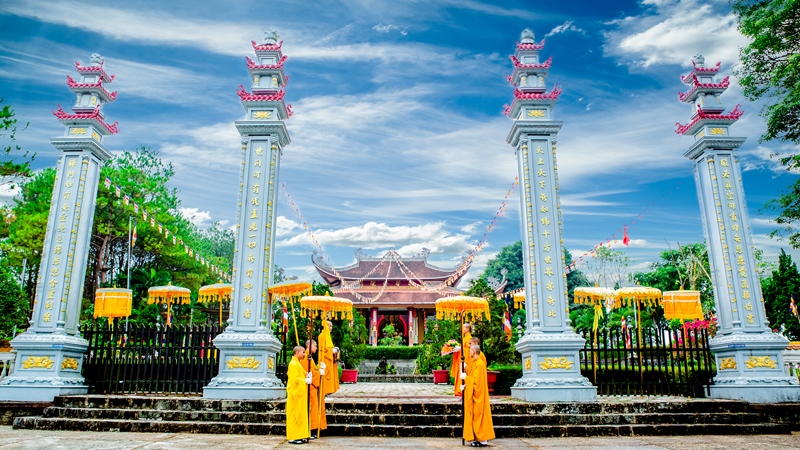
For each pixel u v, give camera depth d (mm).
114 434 9250
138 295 28484
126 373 12102
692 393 11852
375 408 10055
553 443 8688
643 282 35500
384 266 43125
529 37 13555
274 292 12234
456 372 13414
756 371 11414
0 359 14062
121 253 33000
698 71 13242
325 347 13633
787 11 13195
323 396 9266
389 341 39562
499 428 9469
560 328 11555
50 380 11141
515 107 13164
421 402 10109
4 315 20312
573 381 11062
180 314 28656
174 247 31328
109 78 13602
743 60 14453
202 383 11633
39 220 25531
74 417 10211
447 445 8383
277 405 10195
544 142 12633
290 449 7828
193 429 9562
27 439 8461
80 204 12445
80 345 11922
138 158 34812
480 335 16891
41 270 11930
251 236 11953
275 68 12875
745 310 11781
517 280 55125
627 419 9953
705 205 12906
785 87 13891
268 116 12727
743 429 9766
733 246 12141
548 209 12211
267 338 11180
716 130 12891
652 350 12055
